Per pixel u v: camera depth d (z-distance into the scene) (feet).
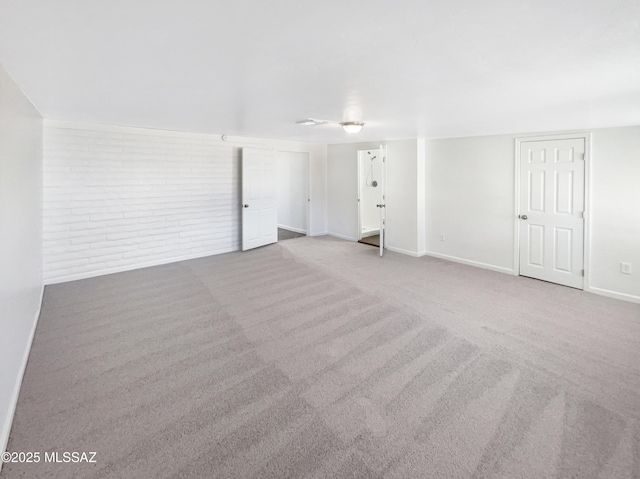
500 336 9.55
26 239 9.10
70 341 9.30
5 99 6.57
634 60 5.49
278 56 5.48
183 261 17.97
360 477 5.10
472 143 16.62
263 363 8.22
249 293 13.16
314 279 14.89
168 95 8.38
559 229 13.89
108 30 4.54
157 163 16.79
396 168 19.81
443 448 5.64
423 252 19.34
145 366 8.09
